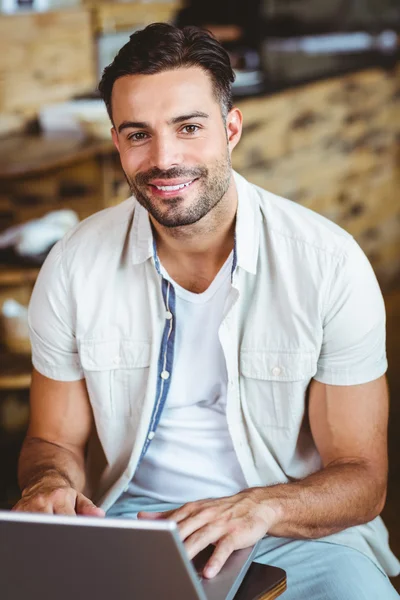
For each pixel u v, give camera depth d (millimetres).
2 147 3459
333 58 5293
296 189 4629
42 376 1883
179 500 1823
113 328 1788
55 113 3668
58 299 1801
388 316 4812
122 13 4082
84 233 1814
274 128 4402
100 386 1816
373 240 5215
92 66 4016
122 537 1119
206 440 1810
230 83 1642
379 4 7324
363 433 1733
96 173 3467
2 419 3422
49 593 1201
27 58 3770
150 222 1743
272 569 1445
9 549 1174
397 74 5082
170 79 1560
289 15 7211
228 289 1729
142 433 1803
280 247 1722
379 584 1661
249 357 1739
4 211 3467
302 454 1840
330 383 1734
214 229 1683
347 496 1649
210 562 1391
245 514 1494
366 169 5023
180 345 1770
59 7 4012
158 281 1757
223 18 6703
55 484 1676
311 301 1688
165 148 1571
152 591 1158
